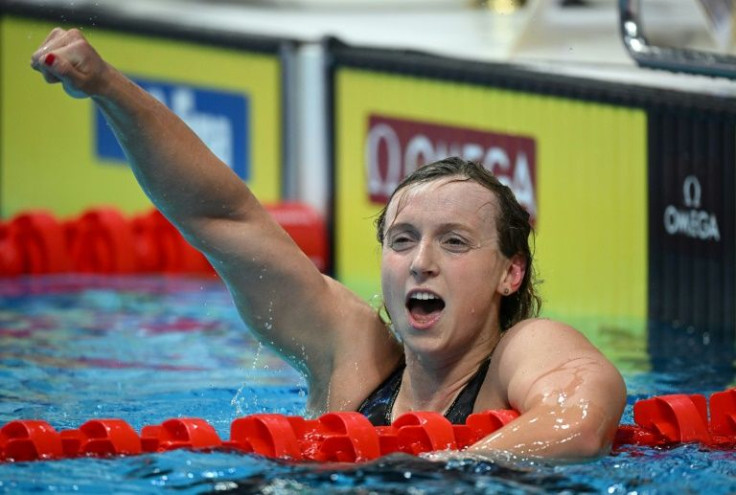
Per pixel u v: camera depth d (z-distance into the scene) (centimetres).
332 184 2645
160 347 1709
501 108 2277
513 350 987
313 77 2703
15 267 2417
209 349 1702
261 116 2769
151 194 1048
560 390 920
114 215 2516
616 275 2062
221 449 905
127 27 2730
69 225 2527
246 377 1495
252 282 1069
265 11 3466
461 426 928
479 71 2314
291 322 1084
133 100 996
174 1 3428
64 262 2466
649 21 2159
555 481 841
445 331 990
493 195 1013
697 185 1912
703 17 2089
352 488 820
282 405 1295
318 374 1102
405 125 2481
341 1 3600
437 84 2409
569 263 2150
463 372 1019
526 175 2234
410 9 3481
